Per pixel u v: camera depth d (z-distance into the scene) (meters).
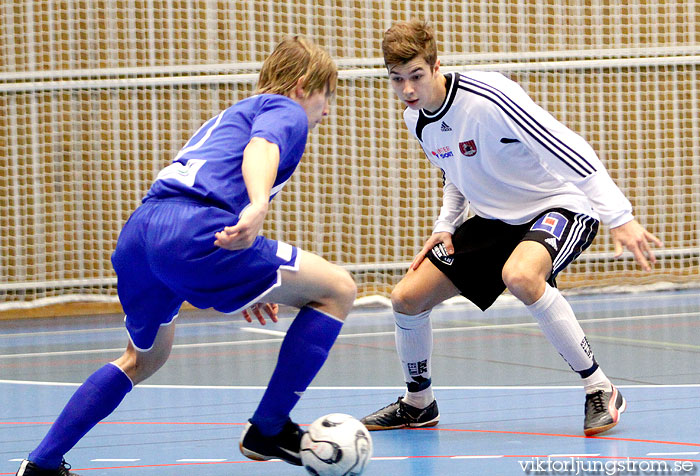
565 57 19.80
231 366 10.52
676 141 20.31
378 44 19.31
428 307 6.71
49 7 18.16
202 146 4.99
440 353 11.05
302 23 19.12
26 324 16.52
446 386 8.60
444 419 7.03
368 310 17.56
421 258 6.88
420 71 6.25
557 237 6.44
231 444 6.20
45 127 18.20
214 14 18.69
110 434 6.62
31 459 4.93
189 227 4.68
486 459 5.50
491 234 6.80
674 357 10.09
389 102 19.27
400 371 9.70
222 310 4.94
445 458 5.58
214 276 4.72
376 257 19.36
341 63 19.05
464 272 6.74
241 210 4.89
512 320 14.92
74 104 18.23
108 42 18.31
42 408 8.02
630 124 20.20
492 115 6.36
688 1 20.39
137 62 18.53
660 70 20.30
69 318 17.38
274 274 4.82
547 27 19.91
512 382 8.73
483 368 9.72
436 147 6.79
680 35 20.44
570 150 6.23
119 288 5.07
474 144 6.52
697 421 6.47
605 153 20.19
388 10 19.31
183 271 4.71
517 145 6.48
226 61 18.86
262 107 5.01
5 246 18.12
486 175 6.67
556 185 6.70
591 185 6.19
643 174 20.31
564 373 9.22
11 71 18.28
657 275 20.00
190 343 12.95
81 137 18.30
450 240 6.91
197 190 4.77
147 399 8.30
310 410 7.47
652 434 6.07
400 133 19.39
